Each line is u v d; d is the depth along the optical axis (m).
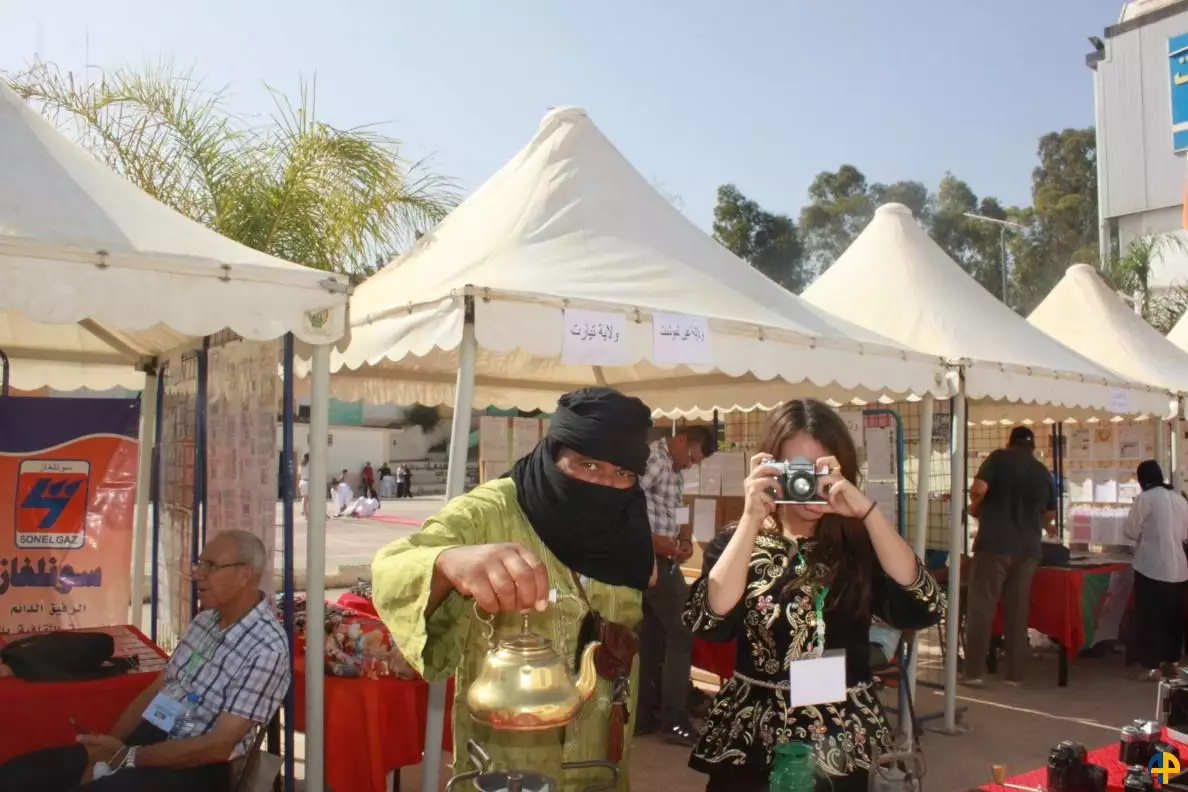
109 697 3.34
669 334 3.67
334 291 2.97
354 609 4.37
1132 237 27.31
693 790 4.58
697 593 2.16
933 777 4.80
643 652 5.49
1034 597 6.95
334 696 3.37
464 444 3.25
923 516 5.25
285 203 7.12
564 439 1.84
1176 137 16.11
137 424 4.41
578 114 4.61
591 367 7.00
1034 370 5.66
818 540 2.13
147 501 5.66
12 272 2.51
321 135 7.41
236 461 3.70
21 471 4.20
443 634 1.80
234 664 2.96
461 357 3.26
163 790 2.74
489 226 4.20
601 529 1.89
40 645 3.46
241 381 3.66
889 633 4.57
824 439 2.15
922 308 6.16
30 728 3.21
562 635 1.87
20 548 4.19
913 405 7.09
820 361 4.25
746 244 31.16
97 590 4.28
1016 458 6.64
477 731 1.80
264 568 3.27
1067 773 2.09
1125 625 7.42
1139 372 7.77
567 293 3.58
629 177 4.61
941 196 36.72
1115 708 6.22
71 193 2.90
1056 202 36.31
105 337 5.07
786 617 2.09
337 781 3.35
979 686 6.71
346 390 6.54
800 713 2.06
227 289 2.80
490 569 1.52
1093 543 9.05
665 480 5.25
